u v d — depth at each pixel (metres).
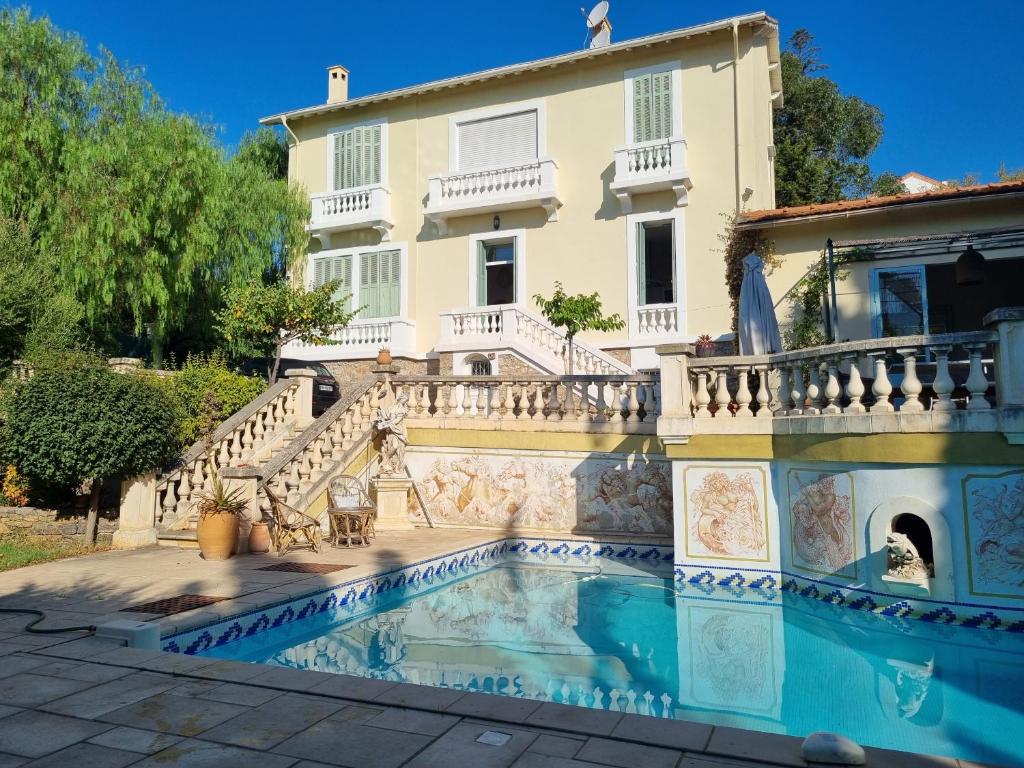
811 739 3.79
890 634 7.52
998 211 13.45
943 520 7.62
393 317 21.11
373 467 13.95
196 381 14.54
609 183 19.34
